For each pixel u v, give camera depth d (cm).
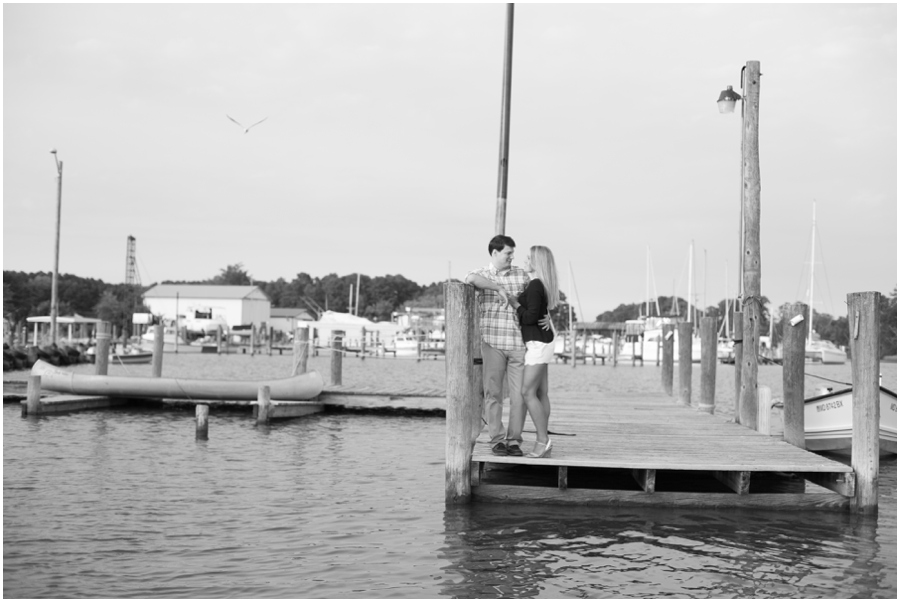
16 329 6594
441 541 784
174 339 8400
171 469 1184
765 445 1032
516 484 1052
